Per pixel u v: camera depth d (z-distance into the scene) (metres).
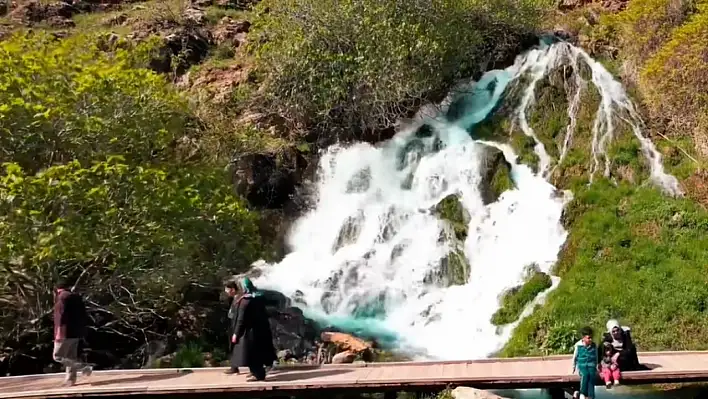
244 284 12.19
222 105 26.08
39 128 14.93
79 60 17.73
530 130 23.55
